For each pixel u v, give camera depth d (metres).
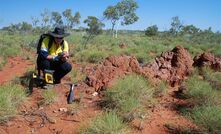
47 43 3.74
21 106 4.43
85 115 4.24
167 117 4.25
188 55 6.49
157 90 5.14
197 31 33.91
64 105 4.52
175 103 4.73
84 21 19.14
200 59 7.27
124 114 4.14
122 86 4.60
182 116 4.27
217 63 7.03
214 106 4.16
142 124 3.96
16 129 3.84
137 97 4.55
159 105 4.64
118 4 25.06
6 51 12.00
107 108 4.32
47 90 4.68
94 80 5.22
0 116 3.92
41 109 4.37
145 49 14.16
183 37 32.12
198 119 3.89
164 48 15.52
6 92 4.39
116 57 5.59
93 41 19.91
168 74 5.92
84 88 5.16
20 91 4.67
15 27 34.62
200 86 4.89
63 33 3.73
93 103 4.59
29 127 3.90
